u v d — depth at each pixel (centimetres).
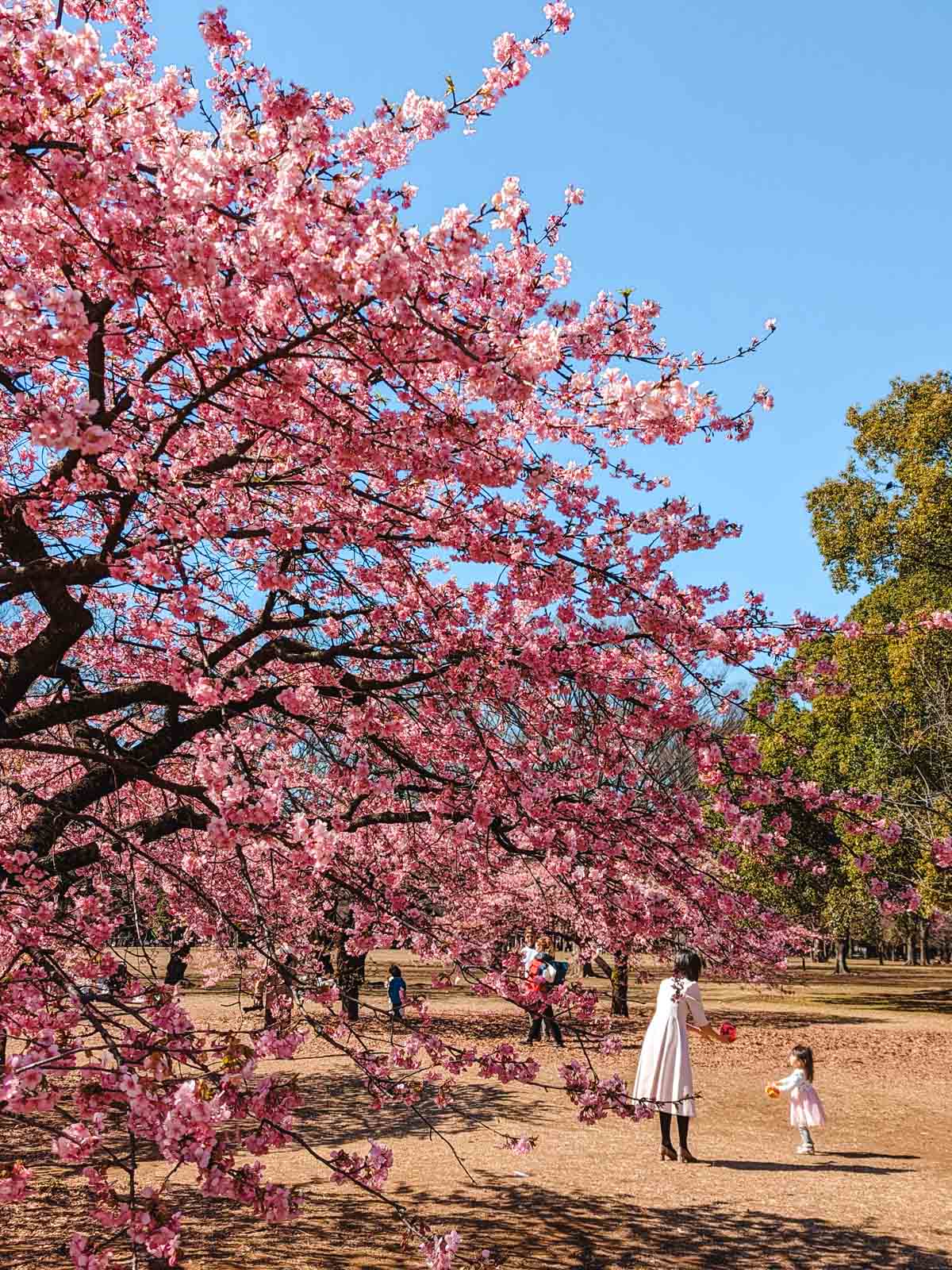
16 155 340
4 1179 346
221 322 378
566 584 504
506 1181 831
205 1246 661
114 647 723
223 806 373
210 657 530
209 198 341
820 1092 1297
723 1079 1395
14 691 504
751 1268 628
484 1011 2194
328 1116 1087
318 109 503
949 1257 655
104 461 525
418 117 405
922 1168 898
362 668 721
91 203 339
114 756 462
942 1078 1438
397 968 1442
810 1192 809
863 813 579
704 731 558
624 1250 659
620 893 584
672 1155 916
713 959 718
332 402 522
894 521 2322
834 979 3769
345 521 511
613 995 2102
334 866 576
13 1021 396
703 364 490
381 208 333
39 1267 598
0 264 417
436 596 581
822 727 2589
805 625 578
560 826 562
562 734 615
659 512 531
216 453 561
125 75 484
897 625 585
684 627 510
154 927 626
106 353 520
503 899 1566
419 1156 913
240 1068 334
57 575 453
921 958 5491
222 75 484
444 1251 354
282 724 659
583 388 459
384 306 354
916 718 2272
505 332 383
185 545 473
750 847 562
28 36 333
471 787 583
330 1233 689
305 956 545
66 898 554
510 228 430
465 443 418
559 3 408
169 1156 316
